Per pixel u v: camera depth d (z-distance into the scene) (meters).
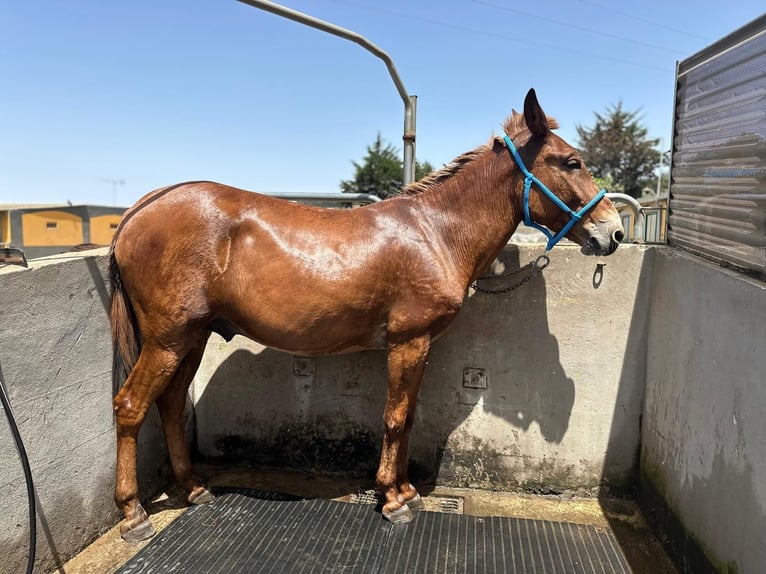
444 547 2.16
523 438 2.75
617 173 32.38
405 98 2.88
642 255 2.59
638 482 2.64
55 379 2.05
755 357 1.54
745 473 1.57
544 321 2.68
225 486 2.82
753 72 1.72
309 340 2.27
